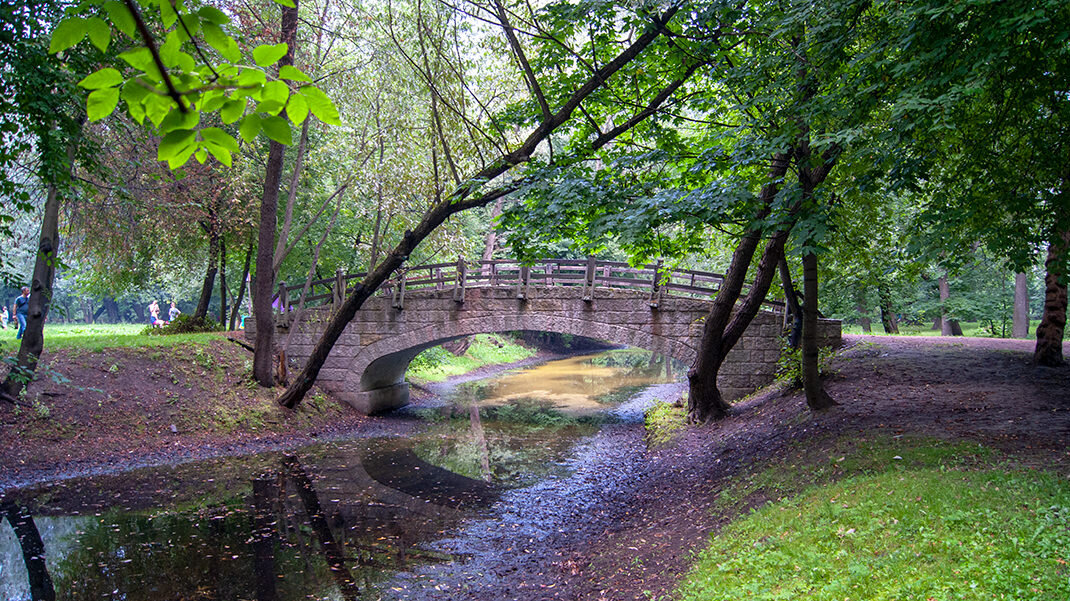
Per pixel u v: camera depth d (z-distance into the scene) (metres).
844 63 8.55
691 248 11.55
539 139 12.27
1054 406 10.34
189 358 18.31
